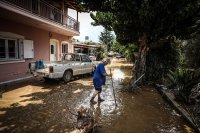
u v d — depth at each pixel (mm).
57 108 5336
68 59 10805
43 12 10734
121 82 10016
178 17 7133
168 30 7969
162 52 9953
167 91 7281
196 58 15289
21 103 5684
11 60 8797
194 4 6898
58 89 7734
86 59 10969
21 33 9578
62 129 3977
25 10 7965
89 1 7910
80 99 6348
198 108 5055
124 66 19688
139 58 9219
